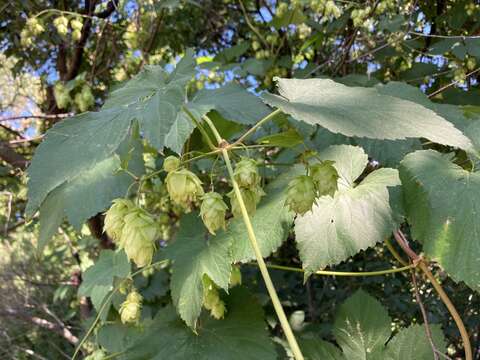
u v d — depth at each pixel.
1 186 0.76
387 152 0.34
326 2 0.55
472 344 0.62
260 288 0.60
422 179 0.25
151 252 0.23
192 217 0.32
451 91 0.54
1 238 0.89
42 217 0.35
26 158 0.73
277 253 0.66
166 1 0.58
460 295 0.59
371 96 0.25
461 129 0.35
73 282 0.91
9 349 0.97
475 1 0.60
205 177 0.47
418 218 0.25
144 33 0.61
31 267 1.06
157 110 0.20
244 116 0.32
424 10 0.62
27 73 0.79
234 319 0.34
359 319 0.35
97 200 0.35
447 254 0.24
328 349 0.35
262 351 0.32
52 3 0.66
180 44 0.80
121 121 0.20
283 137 0.26
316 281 0.69
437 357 0.31
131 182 0.35
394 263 0.65
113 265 0.46
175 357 0.32
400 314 0.64
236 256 0.30
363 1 0.58
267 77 0.64
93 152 0.20
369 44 0.59
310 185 0.24
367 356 0.34
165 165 0.24
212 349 0.32
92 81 0.67
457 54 0.53
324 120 0.22
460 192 0.24
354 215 0.27
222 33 0.83
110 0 0.59
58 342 1.02
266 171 0.42
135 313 0.37
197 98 0.35
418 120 0.23
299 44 0.69
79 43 0.67
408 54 0.60
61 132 0.21
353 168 0.30
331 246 0.27
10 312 0.95
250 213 0.23
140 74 0.27
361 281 0.66
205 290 0.29
